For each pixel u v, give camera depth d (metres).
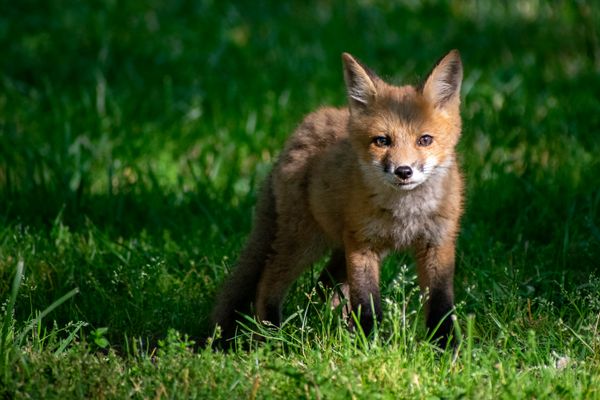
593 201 12.27
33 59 19.66
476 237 11.54
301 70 18.61
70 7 22.95
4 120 16.52
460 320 9.55
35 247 11.68
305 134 10.52
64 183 13.41
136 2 23.53
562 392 7.71
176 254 11.74
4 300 10.44
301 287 10.77
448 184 9.49
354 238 9.58
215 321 10.28
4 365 8.12
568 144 14.38
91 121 15.97
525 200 12.64
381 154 9.30
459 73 9.59
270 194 10.80
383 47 20.02
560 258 11.03
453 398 7.51
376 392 7.63
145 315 10.13
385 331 9.21
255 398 7.73
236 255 11.55
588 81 17.03
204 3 23.28
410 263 11.33
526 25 20.38
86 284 10.90
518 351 8.55
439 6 22.50
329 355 8.62
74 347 8.62
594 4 19.80
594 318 9.09
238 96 17.19
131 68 19.02
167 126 16.16
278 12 22.91
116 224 12.84
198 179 14.32
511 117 15.50
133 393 7.91
